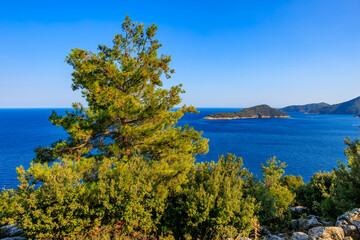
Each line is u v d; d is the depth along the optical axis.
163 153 12.57
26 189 7.92
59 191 7.51
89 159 10.95
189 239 9.46
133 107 11.26
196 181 12.10
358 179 11.41
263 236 10.71
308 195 19.62
